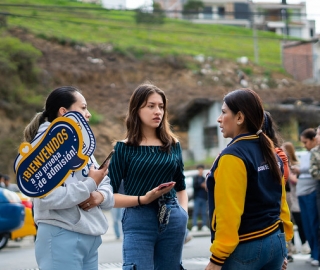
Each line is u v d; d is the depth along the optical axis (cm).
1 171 2719
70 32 4947
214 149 3189
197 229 1620
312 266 875
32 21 4891
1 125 3038
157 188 463
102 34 5166
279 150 522
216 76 4669
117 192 487
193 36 5828
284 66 5494
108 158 414
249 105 400
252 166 384
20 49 3494
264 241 387
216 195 380
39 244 409
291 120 3198
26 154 396
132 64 4419
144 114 488
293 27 7275
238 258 386
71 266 404
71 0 5619
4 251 1226
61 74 3925
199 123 3288
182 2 7150
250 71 5075
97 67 4159
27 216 1291
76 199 397
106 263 960
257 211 388
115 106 3825
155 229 479
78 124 396
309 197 876
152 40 5394
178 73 4506
